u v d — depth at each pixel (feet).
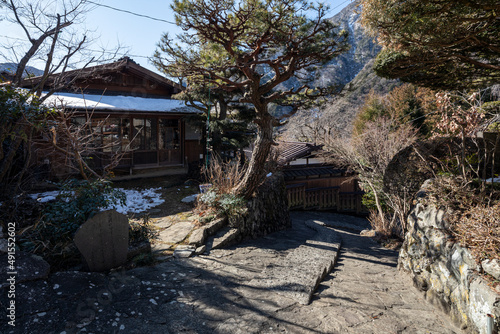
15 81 20.75
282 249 21.61
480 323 9.93
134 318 10.15
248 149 55.26
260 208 27.22
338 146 38.06
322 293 13.51
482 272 10.59
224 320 10.48
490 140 18.52
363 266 19.19
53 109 15.80
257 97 24.85
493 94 38.83
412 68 24.63
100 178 16.20
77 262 13.30
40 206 17.16
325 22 22.07
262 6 20.08
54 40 21.58
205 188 28.09
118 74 41.19
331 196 50.37
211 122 38.27
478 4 15.69
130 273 13.61
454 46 21.15
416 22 17.90
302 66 25.23
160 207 28.43
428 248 14.39
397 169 25.23
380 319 11.35
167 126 43.73
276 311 11.32
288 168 48.19
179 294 12.15
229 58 25.13
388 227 30.42
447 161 18.40
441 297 12.76
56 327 9.04
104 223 13.29
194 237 19.31
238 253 18.93
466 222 12.46
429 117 66.18
